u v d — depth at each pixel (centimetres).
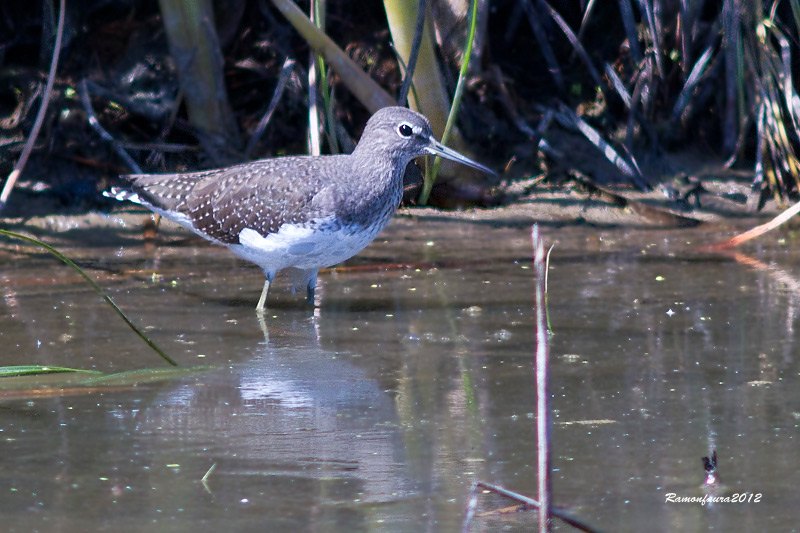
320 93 1535
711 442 716
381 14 1645
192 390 838
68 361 902
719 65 1644
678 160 1608
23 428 751
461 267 1234
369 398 819
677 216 1439
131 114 1530
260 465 690
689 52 1619
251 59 1611
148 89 1542
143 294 1128
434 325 1019
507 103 1606
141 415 780
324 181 1077
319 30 1384
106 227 1362
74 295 1111
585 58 1602
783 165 1491
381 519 612
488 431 745
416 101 1445
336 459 699
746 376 849
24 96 1523
